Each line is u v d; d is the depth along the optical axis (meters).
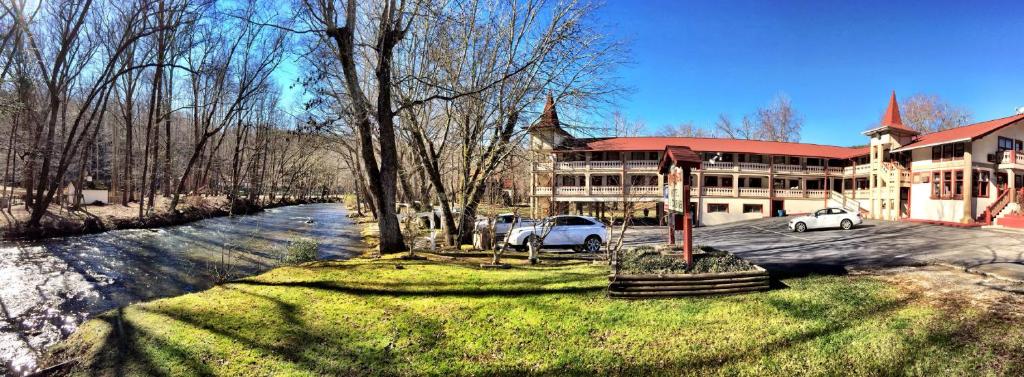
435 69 16.50
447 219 18.55
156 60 30.47
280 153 63.28
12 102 20.91
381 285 9.18
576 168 38.56
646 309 7.40
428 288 8.91
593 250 17.56
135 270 14.68
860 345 5.77
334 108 18.70
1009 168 27.56
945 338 5.79
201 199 42.12
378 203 14.64
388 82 14.22
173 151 47.59
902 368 5.18
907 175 31.00
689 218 8.91
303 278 9.85
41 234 21.66
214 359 5.79
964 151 26.80
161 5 23.78
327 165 67.06
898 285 8.51
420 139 17.69
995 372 4.94
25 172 28.48
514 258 13.83
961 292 7.71
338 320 7.18
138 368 5.60
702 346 5.95
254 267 15.09
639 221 36.97
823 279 9.27
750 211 38.12
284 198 67.06
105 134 50.72
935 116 56.28
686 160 8.94
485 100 15.89
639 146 37.84
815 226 25.41
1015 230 21.36
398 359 5.84
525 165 23.28
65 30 23.22
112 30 25.95
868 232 22.47
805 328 6.38
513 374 5.43
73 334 7.03
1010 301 7.03
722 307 7.41
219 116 47.16
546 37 16.42
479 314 7.38
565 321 6.98
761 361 5.48
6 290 11.79
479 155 18.27
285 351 6.04
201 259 16.86
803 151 39.16
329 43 14.09
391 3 13.87
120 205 35.53
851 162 39.41
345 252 19.06
